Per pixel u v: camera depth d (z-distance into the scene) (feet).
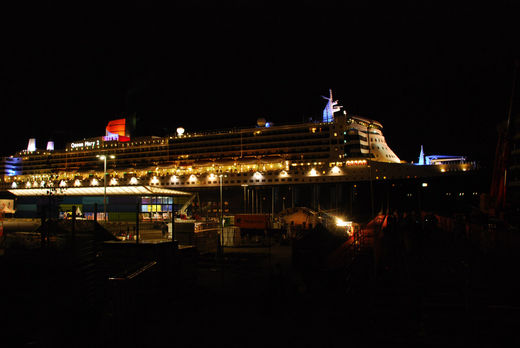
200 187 325.83
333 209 289.12
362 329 33.19
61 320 34.22
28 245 52.70
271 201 325.21
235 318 37.50
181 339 32.19
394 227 69.62
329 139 295.07
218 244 76.59
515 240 51.42
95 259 47.65
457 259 54.44
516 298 36.91
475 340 30.04
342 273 47.44
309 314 37.81
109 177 361.51
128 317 32.83
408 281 43.37
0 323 33.55
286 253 82.38
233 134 330.75
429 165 271.08
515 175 153.28
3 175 411.13
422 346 29.66
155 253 47.70
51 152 408.67
